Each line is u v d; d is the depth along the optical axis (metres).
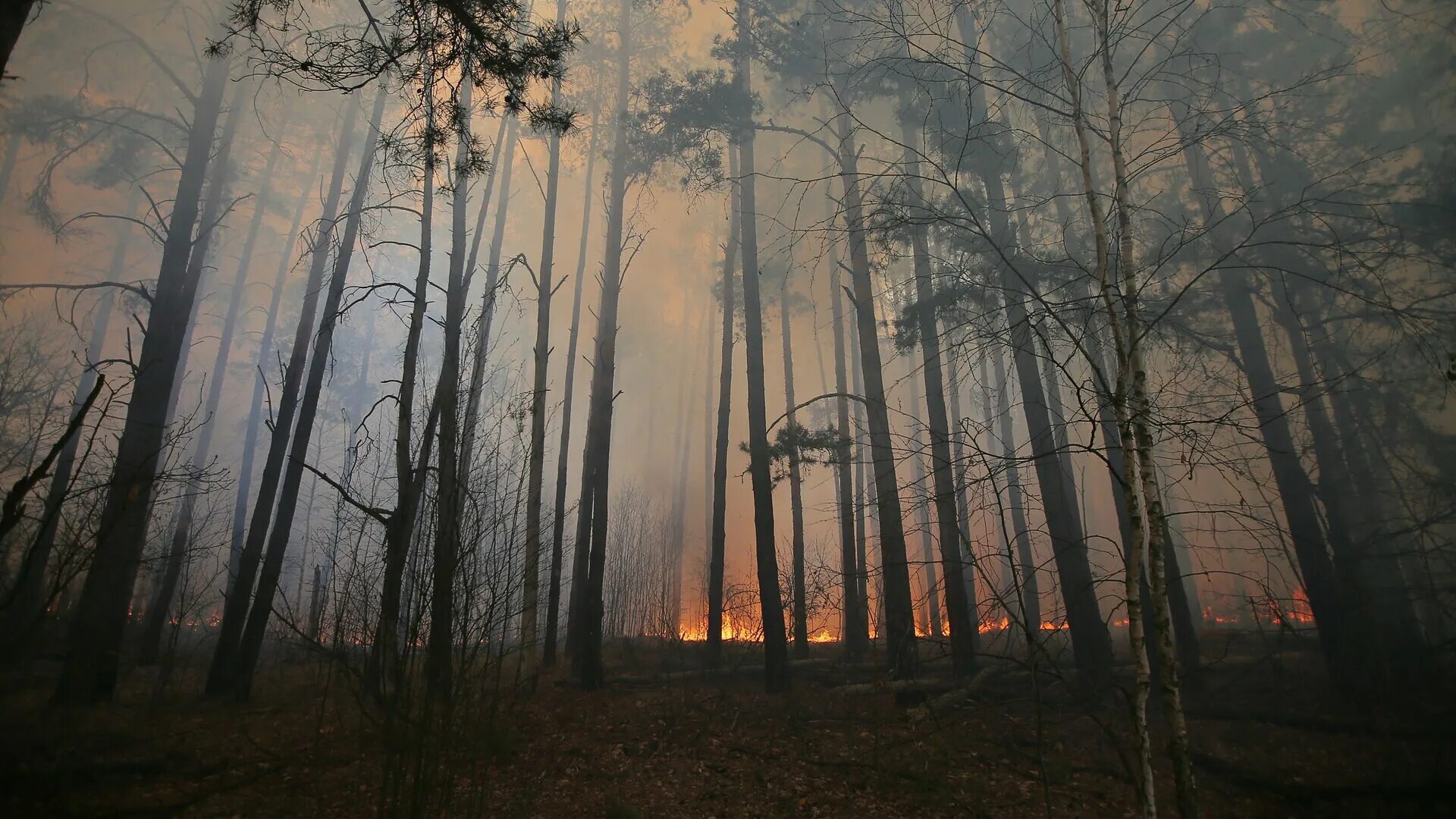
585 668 11.82
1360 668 8.77
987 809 6.70
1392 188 9.77
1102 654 9.52
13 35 4.93
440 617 5.51
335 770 7.27
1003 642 12.98
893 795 7.20
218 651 10.73
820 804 7.04
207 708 9.73
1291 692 9.34
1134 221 10.41
